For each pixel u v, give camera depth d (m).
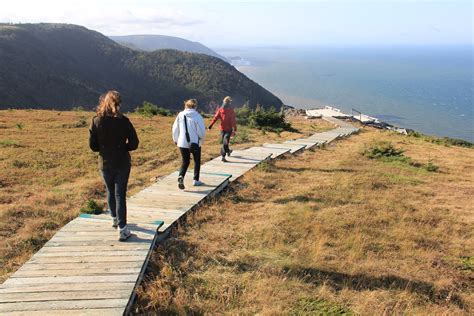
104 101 5.41
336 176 12.02
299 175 11.92
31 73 125.50
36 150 13.72
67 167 11.81
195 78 162.38
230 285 5.12
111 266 5.07
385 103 197.00
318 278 5.54
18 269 5.00
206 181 9.45
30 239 6.46
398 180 12.45
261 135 22.44
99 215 6.92
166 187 8.97
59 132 18.47
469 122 146.00
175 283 5.08
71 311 4.11
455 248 7.22
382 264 6.16
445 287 5.67
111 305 4.24
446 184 12.60
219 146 16.53
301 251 6.37
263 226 7.33
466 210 9.70
